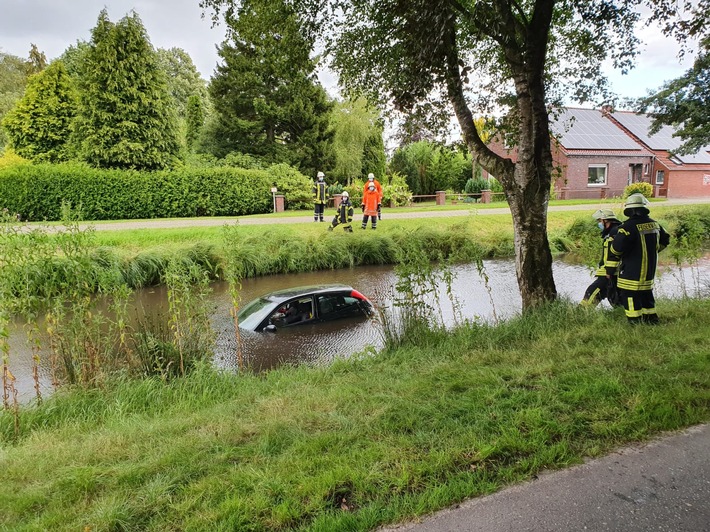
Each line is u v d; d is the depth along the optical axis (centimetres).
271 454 336
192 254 1416
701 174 3853
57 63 2884
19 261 565
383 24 729
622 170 3578
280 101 3509
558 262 1738
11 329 869
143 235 1573
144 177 2291
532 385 427
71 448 372
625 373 433
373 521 254
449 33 658
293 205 2781
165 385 543
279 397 456
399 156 3853
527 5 868
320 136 3541
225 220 2109
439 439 337
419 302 718
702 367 433
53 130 2839
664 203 2981
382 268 1641
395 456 316
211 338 673
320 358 716
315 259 1605
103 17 2492
